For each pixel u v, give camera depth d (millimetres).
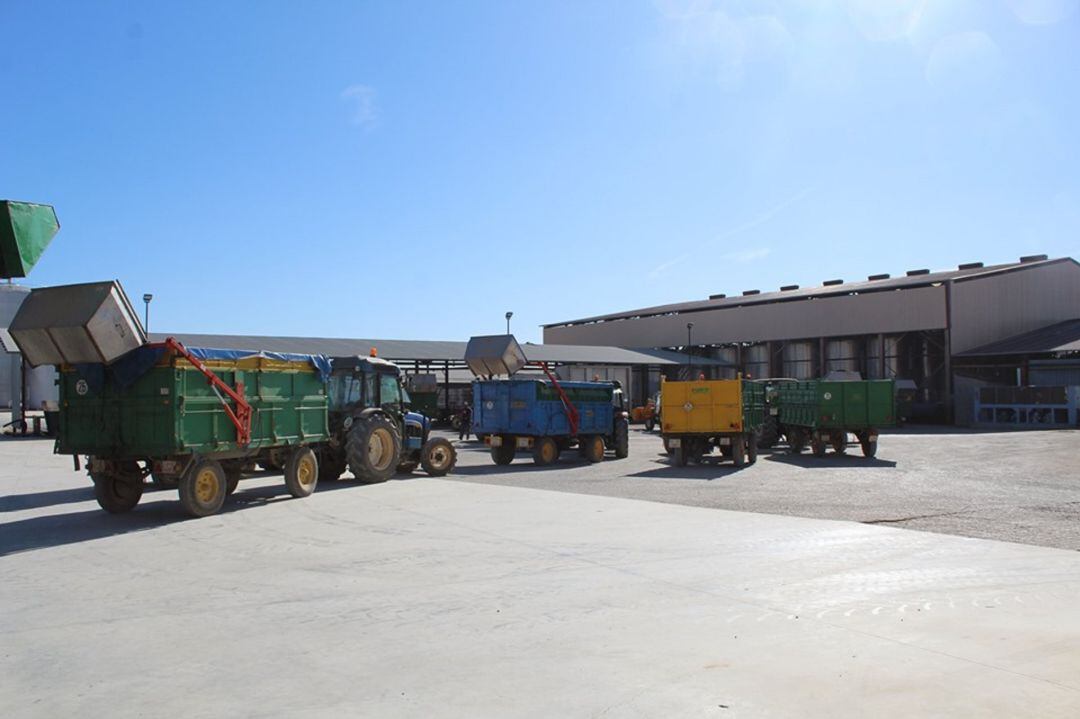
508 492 14570
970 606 6613
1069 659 5285
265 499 13750
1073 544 9352
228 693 4859
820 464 21156
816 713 4418
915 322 48750
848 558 8523
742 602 6793
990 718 4328
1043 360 45844
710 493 14516
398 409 17797
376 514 11945
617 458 23781
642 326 64250
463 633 6012
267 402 13398
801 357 55312
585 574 7867
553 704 4598
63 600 7160
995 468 19453
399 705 4621
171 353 11656
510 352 22344
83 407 12336
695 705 4551
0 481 17422
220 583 7711
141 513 12461
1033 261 55594
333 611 6664
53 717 4531
